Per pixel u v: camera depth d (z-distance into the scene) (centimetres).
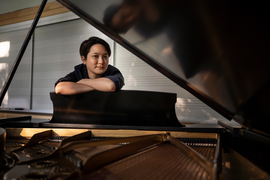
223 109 166
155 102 173
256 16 73
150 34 130
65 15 591
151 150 128
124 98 175
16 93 689
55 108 182
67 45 601
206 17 90
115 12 129
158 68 177
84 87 176
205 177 84
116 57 532
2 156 101
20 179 80
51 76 627
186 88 176
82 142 125
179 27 108
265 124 126
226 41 94
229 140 158
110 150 99
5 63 726
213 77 128
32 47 656
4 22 715
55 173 88
